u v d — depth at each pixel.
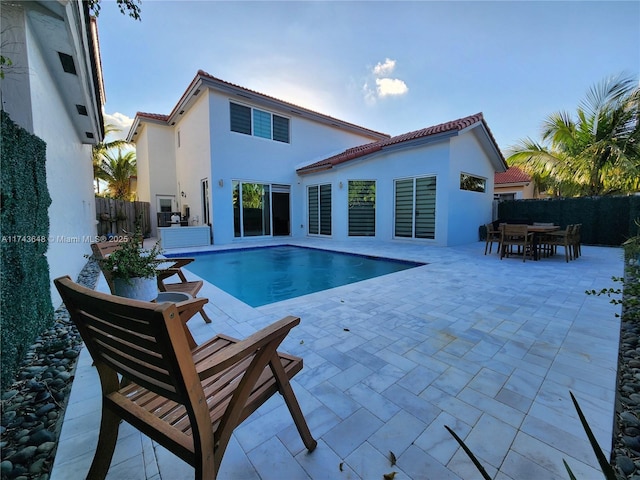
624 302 3.65
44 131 3.76
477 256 7.54
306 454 1.50
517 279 5.10
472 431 1.64
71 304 1.21
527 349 2.57
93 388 2.08
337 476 1.38
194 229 9.73
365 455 1.49
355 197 11.04
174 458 1.51
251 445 1.56
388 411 1.81
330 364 2.35
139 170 15.41
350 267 7.34
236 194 10.63
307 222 12.59
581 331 2.93
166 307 0.85
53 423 1.78
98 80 5.50
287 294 5.18
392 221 10.53
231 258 8.50
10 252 2.20
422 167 9.56
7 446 1.59
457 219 9.51
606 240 9.29
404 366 2.32
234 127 10.45
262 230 11.46
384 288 4.62
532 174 12.89
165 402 1.38
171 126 13.45
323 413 1.79
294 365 1.56
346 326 3.11
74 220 5.61
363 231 11.12
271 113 11.44
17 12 3.06
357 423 1.71
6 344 2.08
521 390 2.00
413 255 7.78
